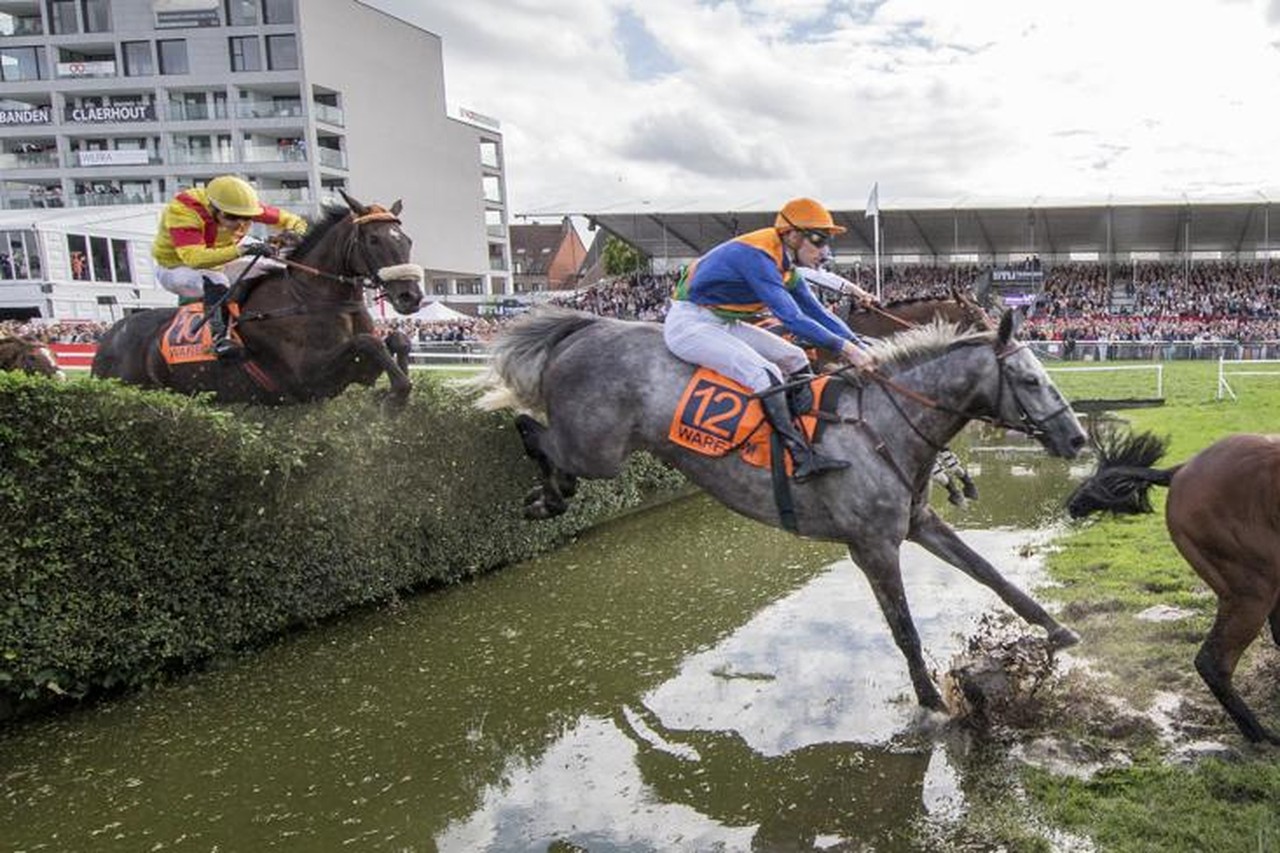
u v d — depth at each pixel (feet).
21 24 126.21
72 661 13.12
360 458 16.80
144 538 13.76
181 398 14.34
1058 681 12.81
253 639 15.80
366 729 12.73
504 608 17.79
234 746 12.30
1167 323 79.36
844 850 9.48
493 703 13.47
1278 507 9.84
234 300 17.02
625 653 15.24
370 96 131.34
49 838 10.23
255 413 16.62
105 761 11.94
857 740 11.85
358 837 10.10
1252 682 12.20
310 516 16.08
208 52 120.98
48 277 81.25
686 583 19.03
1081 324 80.43
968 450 35.17
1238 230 86.38
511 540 20.57
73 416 12.80
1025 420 12.35
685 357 13.32
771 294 12.64
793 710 12.82
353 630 16.71
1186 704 11.93
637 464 25.07
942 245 97.45
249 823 10.44
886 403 12.62
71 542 12.96
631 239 95.14
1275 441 10.16
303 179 125.18
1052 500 25.68
